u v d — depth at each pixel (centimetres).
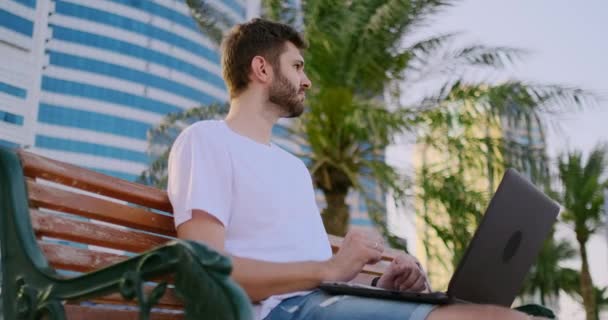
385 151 992
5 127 4406
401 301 135
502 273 159
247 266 146
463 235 933
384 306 133
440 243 949
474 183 964
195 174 153
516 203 158
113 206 144
